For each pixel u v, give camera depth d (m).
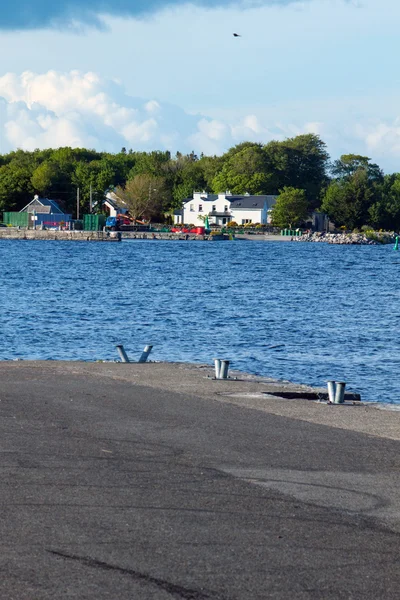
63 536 12.67
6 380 28.69
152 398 25.75
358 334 67.56
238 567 11.66
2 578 10.99
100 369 32.62
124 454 18.11
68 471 16.52
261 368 50.59
